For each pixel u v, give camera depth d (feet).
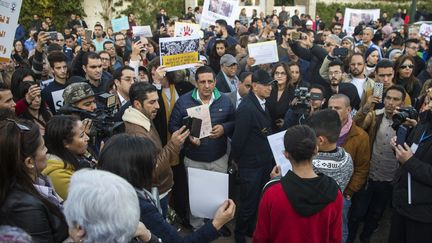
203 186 8.21
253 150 13.04
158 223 6.65
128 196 4.90
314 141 7.32
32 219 6.21
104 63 19.11
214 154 13.48
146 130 10.62
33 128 7.38
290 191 7.20
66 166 8.24
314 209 7.09
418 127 9.80
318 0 76.59
